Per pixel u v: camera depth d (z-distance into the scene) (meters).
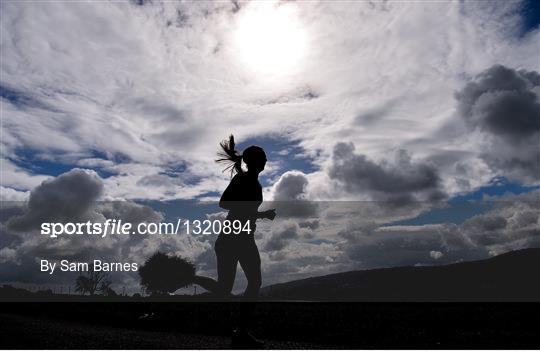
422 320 5.96
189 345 3.97
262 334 4.80
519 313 7.02
